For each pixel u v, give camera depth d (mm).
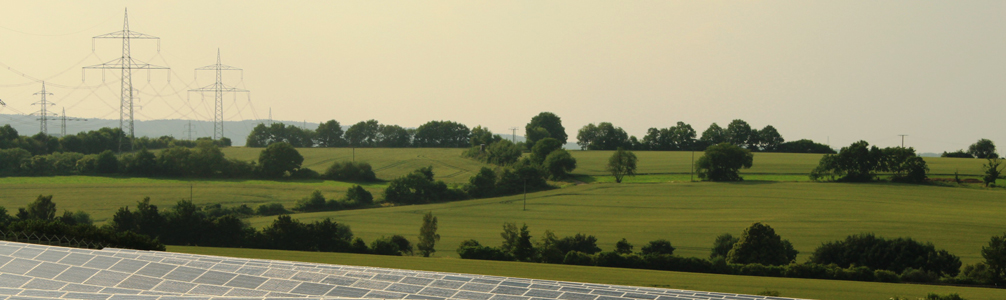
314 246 85562
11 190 129250
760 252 76375
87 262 40812
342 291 37406
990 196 125812
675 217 115625
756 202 126125
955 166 155750
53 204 97312
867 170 143375
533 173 147125
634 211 121562
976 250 87375
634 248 92688
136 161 152625
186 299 34062
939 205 118750
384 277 40156
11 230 58969
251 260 44438
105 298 34094
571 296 36812
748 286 60875
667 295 37781
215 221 86438
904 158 141750
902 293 58250
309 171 159750
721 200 129000
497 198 136000
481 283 39188
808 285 62375
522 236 82625
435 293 37188
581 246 87312
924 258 71500
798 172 159375
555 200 132750
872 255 73875
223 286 37812
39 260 40719
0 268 39156
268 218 113875
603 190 142500
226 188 141000
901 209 116062
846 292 58469
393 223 110312
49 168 148375
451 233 103062
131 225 85688
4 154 147250
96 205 119625
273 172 157000
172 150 155500
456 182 156000
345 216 116062
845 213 114062
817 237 97000
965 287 64625
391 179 162000
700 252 89562
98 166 150625
